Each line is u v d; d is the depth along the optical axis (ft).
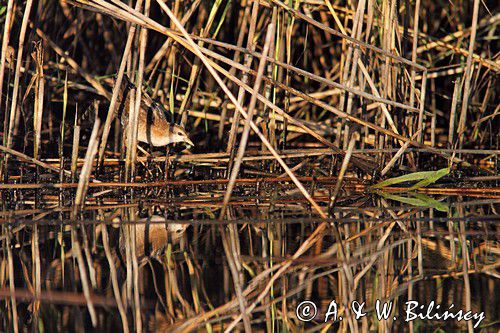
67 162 37.68
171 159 37.68
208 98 46.52
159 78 41.78
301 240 29.01
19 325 21.24
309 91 50.03
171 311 22.49
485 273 25.95
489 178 37.70
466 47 45.42
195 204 33.91
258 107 44.42
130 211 32.78
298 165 38.17
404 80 39.45
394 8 36.55
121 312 22.20
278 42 37.09
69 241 28.63
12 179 36.83
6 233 29.71
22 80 38.37
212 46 43.06
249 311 22.82
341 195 36.14
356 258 26.96
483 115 45.11
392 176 38.96
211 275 25.22
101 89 41.50
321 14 45.65
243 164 39.17
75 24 46.60
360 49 35.32
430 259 27.22
